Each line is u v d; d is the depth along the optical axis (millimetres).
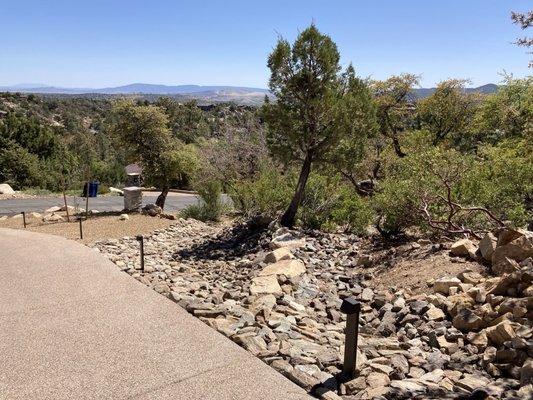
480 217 8648
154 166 18609
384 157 18078
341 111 10422
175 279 7555
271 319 5223
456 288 5449
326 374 3826
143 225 14445
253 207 14273
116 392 3639
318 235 10328
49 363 4160
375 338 4801
